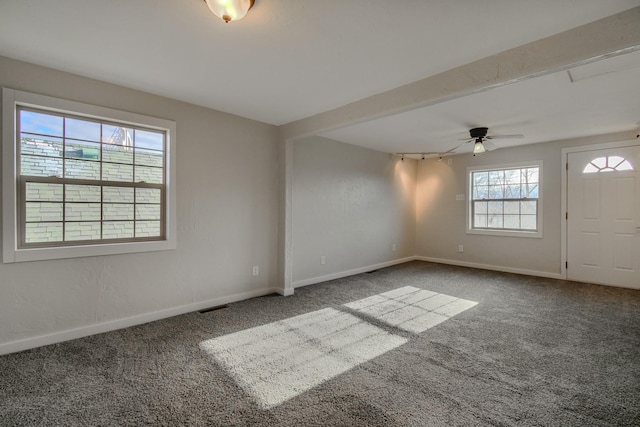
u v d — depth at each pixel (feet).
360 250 18.02
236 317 10.62
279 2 5.44
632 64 7.72
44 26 6.28
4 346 7.79
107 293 9.31
